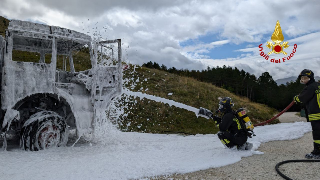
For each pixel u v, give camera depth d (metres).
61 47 7.38
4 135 5.49
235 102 18.81
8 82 5.18
